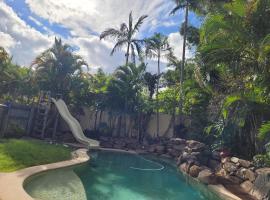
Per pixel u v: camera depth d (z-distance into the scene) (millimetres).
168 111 24109
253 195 8891
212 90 15617
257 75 10891
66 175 9094
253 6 10906
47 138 17234
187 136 19625
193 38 22344
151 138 22531
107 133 22953
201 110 18656
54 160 9812
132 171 12391
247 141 13078
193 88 18188
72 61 22562
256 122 11586
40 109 17438
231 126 13641
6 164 7699
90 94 23969
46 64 22172
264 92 10617
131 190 8906
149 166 14203
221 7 12320
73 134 17641
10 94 24266
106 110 23562
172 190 9602
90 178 9773
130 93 22984
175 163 15672
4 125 13422
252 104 10883
